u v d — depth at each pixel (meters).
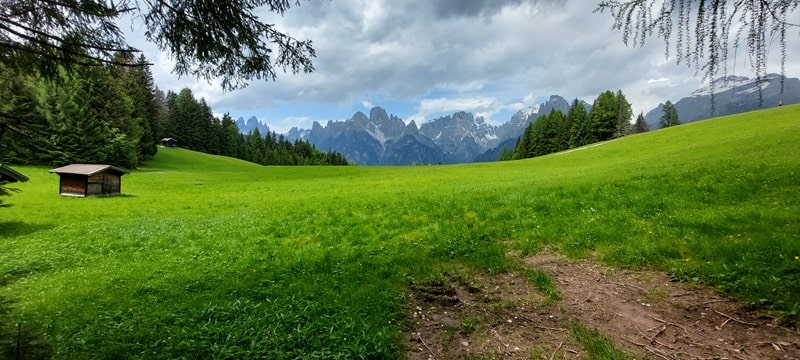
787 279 6.84
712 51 4.46
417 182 43.31
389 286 8.66
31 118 4.67
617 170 29.58
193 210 28.58
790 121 43.81
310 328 6.57
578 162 54.44
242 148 142.38
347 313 7.21
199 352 5.98
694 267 8.06
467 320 6.90
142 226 20.80
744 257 7.90
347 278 9.42
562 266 9.55
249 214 23.41
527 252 10.75
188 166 87.38
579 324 6.57
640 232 10.88
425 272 9.55
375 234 14.80
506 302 7.62
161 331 6.82
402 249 11.96
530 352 5.90
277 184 52.00
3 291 9.98
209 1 5.16
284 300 8.01
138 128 78.50
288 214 21.81
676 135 57.34
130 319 7.60
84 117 62.22
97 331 7.04
